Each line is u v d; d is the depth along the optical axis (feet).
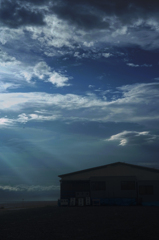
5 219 62.69
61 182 112.98
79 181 112.06
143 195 105.50
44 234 39.09
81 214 67.72
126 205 104.47
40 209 96.68
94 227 44.34
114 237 34.96
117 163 111.86
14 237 37.24
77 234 38.34
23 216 68.85
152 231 38.22
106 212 71.05
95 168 112.57
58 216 64.90
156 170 108.17
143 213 65.31
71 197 110.52
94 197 108.06
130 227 42.68
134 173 109.40
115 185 108.06
